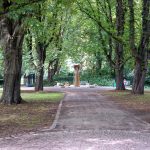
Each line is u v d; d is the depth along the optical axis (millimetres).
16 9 16031
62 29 49469
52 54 51438
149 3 32219
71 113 20703
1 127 15789
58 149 10883
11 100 26688
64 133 13867
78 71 65625
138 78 36531
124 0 37406
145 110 22500
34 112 21578
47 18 36812
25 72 51625
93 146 11305
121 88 46688
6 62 26750
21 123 17047
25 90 47844
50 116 19625
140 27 37719
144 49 35031
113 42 45875
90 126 15750
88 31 48656
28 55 45438
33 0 16391
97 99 31984
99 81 69938
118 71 46375
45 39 41500
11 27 26250
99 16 37719
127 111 21891
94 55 66938
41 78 46312
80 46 51594
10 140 12547
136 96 33938
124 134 13594
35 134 13758
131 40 33438
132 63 47562
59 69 72812
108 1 41156
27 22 21062
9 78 26656
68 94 39656
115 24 40125
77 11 40469
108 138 12711
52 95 37375
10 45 26438
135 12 37969
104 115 19750
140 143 11789
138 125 16078
